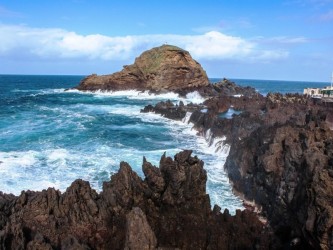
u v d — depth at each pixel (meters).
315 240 14.92
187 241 17.36
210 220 18.47
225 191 25.55
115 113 62.66
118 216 17.45
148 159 31.89
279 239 17.98
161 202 19.06
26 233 15.48
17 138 38.91
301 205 17.03
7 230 14.30
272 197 21.41
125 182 18.77
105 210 17.30
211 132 39.97
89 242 16.19
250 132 32.22
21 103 76.00
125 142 39.12
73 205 17.02
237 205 23.22
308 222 15.12
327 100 59.53
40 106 71.19
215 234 17.39
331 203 14.54
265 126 29.12
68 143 37.47
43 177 25.95
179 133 45.03
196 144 39.19
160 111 60.62
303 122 33.62
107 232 16.80
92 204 17.11
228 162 28.64
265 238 17.25
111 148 35.84
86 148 35.41
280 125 27.16
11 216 15.89
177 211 18.70
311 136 21.50
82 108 69.56
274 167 21.69
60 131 43.75
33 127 46.09
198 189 19.44
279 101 59.16
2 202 17.27
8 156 31.22
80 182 18.28
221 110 59.12
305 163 18.09
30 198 17.55
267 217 21.34
